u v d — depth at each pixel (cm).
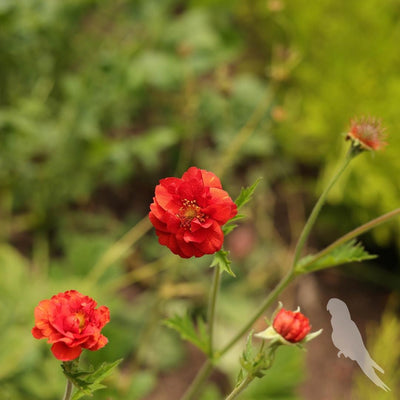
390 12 134
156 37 127
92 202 130
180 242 67
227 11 138
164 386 112
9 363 93
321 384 116
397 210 75
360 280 131
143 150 115
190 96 124
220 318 116
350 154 75
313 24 134
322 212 133
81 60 129
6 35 111
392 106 121
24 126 103
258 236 132
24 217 121
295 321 67
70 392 68
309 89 134
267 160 138
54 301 65
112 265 110
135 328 113
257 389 94
